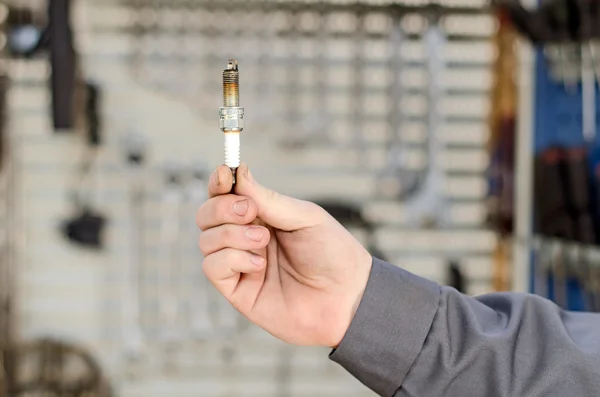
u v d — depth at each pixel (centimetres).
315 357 473
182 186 459
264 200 121
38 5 429
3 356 452
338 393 473
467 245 466
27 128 455
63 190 459
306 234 126
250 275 128
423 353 120
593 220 371
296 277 129
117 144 459
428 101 459
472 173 464
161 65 458
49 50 379
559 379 116
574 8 369
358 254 127
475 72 460
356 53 458
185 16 457
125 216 461
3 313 454
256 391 470
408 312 121
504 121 436
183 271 463
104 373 464
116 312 464
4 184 453
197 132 460
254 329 469
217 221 117
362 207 462
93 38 454
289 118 461
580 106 375
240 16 457
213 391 468
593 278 370
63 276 462
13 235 456
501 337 119
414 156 464
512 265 443
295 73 459
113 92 457
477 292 466
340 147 462
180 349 466
